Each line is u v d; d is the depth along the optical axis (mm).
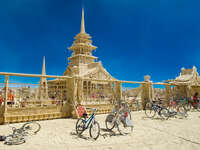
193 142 5578
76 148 4984
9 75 8734
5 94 8609
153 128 7512
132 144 5367
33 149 4867
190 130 7156
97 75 33625
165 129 7328
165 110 10047
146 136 6266
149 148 5023
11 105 9180
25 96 10289
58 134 6496
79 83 11430
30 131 6828
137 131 6984
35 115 9406
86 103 11805
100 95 13555
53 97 11734
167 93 17359
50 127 7723
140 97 15734
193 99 15477
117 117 6867
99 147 5078
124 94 13914
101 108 12344
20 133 5781
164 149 4949
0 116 8391
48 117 9828
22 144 5301
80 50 50094
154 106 10734
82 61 47844
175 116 10594
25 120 9039
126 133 6672
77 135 6348
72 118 10273
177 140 5789
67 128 7516
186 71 20797
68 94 11188
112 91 13922
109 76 35281
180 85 18047
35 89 10734
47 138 5969
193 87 19391
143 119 9859
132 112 13219
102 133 6656
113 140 5770
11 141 5332
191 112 13188
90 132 6043
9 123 8531
